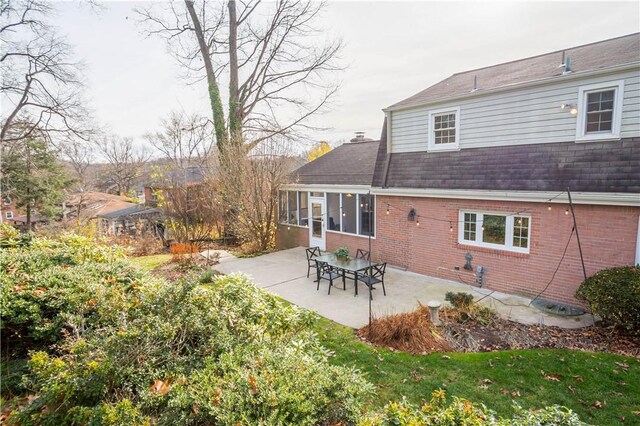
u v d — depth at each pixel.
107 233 19.06
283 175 13.93
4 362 3.69
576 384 4.47
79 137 18.98
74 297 3.83
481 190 8.31
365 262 8.81
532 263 7.79
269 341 3.60
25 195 21.75
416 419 2.50
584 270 6.62
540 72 8.42
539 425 2.50
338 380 2.67
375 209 10.91
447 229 9.21
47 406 2.64
